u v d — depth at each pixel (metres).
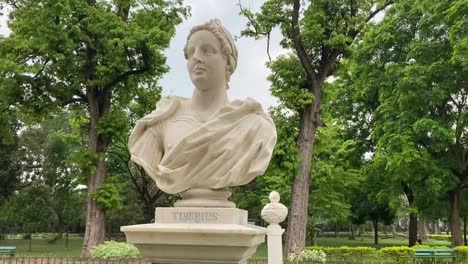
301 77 21.20
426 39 24.14
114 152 30.36
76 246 36.31
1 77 20.59
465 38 19.66
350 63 26.30
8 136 22.81
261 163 4.86
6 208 35.47
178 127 5.29
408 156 22.66
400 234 65.25
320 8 20.48
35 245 37.62
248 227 4.68
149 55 21.33
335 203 28.88
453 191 25.61
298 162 19.81
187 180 5.02
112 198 20.38
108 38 20.44
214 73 5.26
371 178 29.67
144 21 21.12
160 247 4.72
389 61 26.72
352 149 29.66
